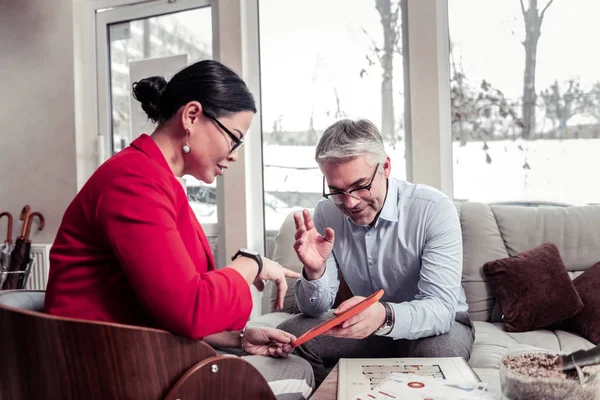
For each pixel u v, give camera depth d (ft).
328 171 5.08
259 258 3.54
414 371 4.00
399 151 9.50
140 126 11.07
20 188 11.32
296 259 8.59
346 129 5.08
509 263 7.57
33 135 11.20
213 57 10.50
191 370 2.74
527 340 6.83
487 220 8.22
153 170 3.15
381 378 3.84
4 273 9.92
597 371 2.98
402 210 5.76
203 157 3.73
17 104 11.30
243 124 3.78
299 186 10.16
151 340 2.67
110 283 3.15
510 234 8.11
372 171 5.08
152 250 2.86
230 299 3.07
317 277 5.39
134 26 11.17
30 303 3.50
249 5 10.22
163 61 10.92
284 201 10.26
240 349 4.50
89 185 3.21
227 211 10.11
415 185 6.00
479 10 9.05
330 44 9.90
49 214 11.09
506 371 3.19
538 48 8.79
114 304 3.17
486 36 9.03
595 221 7.88
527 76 8.86
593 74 8.55
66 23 10.97
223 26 10.11
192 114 3.61
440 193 5.85
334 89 9.90
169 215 3.05
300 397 4.03
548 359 3.30
